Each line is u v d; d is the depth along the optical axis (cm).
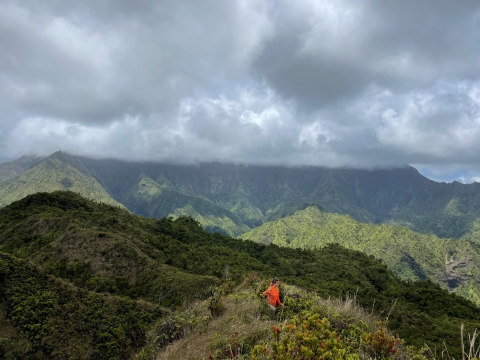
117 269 4631
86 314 2378
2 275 2194
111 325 2412
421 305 4997
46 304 2228
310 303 912
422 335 2775
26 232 5597
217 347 690
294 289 1143
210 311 1016
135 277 4550
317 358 411
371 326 755
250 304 954
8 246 5200
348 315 801
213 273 5231
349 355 507
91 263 4672
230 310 969
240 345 651
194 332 913
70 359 2048
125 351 2325
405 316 3462
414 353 692
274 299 879
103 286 4147
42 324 2097
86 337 2242
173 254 5828
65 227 5516
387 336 621
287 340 433
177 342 896
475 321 4203
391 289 5800
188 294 3888
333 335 464
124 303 2658
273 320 811
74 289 2528
